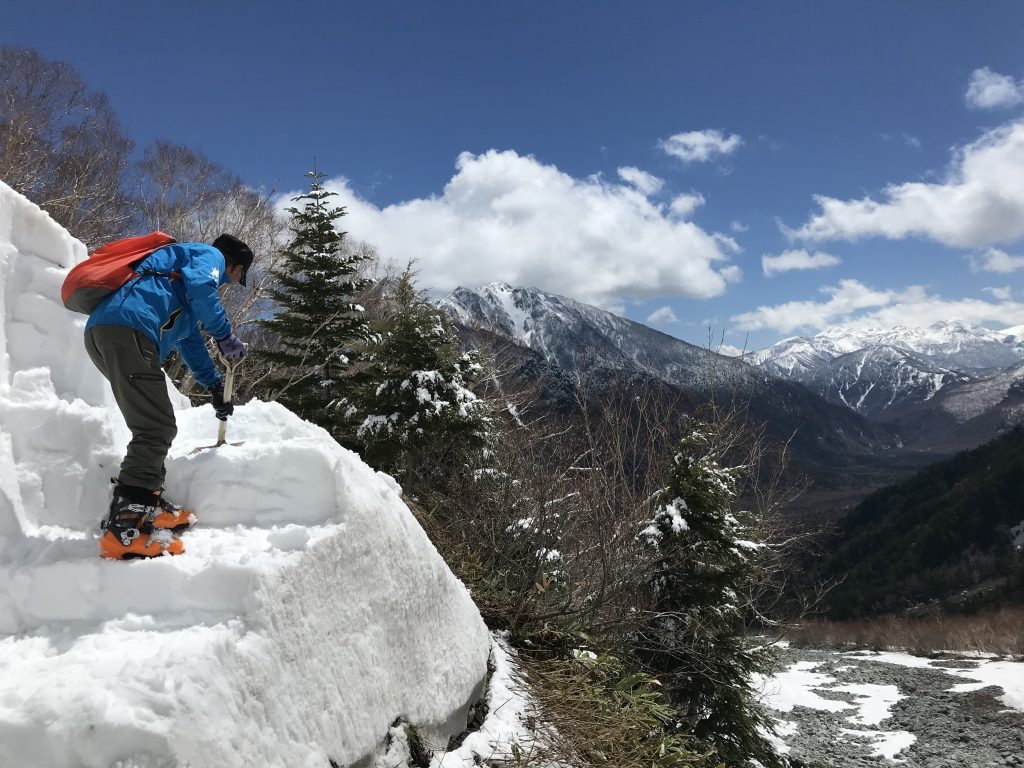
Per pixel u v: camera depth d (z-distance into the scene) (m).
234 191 16.19
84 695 1.71
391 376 7.83
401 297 8.37
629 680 4.70
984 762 13.60
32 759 1.63
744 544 7.38
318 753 2.26
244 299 14.00
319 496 2.73
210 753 1.84
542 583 5.51
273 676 2.16
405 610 3.08
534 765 3.37
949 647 30.20
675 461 7.38
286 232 16.28
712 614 6.91
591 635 5.51
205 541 2.45
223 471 2.70
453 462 7.31
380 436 7.56
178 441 3.12
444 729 3.21
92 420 2.65
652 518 7.25
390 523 3.09
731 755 6.61
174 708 1.80
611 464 7.29
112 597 2.17
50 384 2.79
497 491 6.34
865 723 16.80
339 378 10.02
